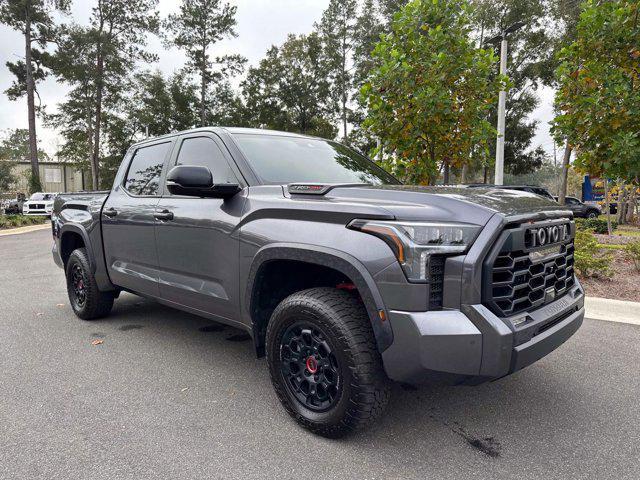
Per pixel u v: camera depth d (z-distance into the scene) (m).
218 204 3.09
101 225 4.39
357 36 38.41
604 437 2.51
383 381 2.31
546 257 2.47
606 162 6.18
